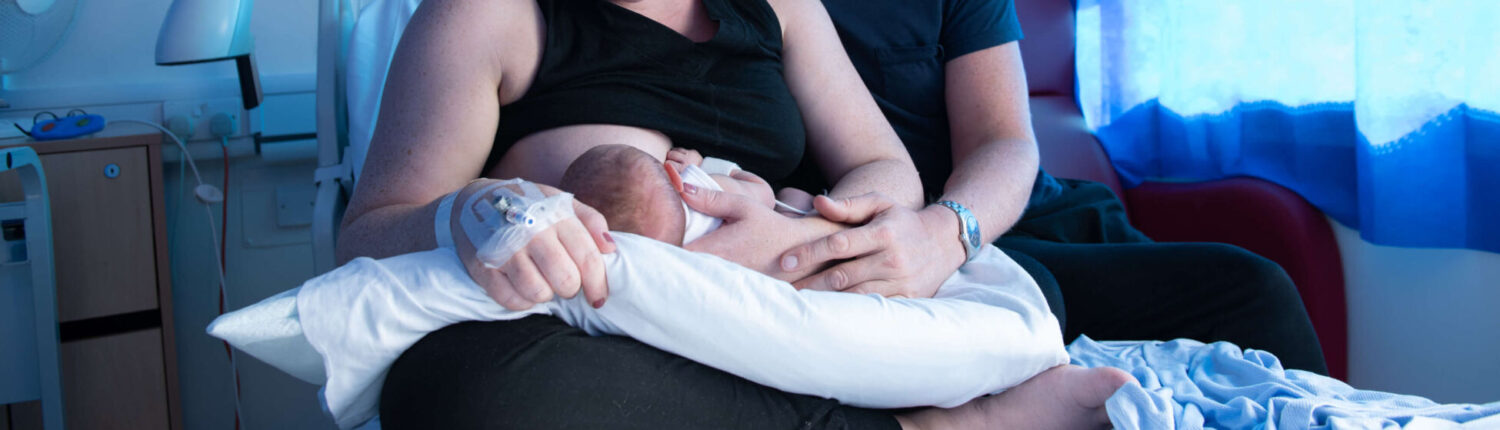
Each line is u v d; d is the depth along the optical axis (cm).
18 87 193
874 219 107
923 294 108
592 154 94
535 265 76
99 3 198
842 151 134
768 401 79
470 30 112
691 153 117
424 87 108
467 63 110
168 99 200
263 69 208
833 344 79
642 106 118
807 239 104
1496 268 141
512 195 80
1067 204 163
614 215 90
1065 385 88
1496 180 136
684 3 127
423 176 104
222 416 213
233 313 75
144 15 201
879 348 80
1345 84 159
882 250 103
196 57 164
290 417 217
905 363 82
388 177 105
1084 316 137
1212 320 130
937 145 163
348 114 164
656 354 77
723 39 124
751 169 126
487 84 112
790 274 100
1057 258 142
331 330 76
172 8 167
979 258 117
